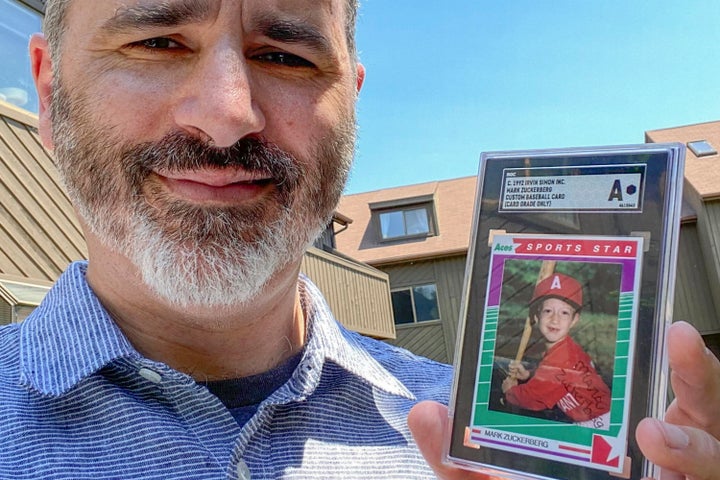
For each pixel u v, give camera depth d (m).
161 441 0.27
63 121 0.31
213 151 0.29
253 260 0.30
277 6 0.31
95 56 0.30
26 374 0.28
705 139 3.39
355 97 0.37
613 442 0.21
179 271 0.29
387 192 4.18
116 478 0.26
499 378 0.23
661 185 0.22
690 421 0.22
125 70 0.29
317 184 0.33
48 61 0.35
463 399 0.24
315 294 0.38
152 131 0.29
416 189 4.12
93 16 0.30
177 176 0.29
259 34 0.30
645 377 0.21
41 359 0.29
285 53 0.32
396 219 3.70
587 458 0.21
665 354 0.21
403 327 3.43
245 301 0.31
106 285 0.32
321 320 0.35
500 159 0.26
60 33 0.31
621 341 0.22
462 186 4.05
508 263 0.24
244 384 0.33
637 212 0.23
